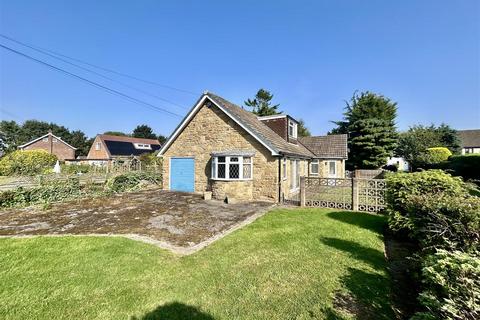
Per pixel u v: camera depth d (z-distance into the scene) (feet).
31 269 16.98
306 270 16.53
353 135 110.73
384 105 118.62
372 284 14.58
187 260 18.43
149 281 15.34
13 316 12.21
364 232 25.02
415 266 14.90
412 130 122.52
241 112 56.65
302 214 33.58
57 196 44.24
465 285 8.66
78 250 20.25
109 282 15.25
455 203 14.61
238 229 26.43
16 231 26.32
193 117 54.49
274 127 62.64
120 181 58.39
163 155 58.13
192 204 40.68
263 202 43.75
